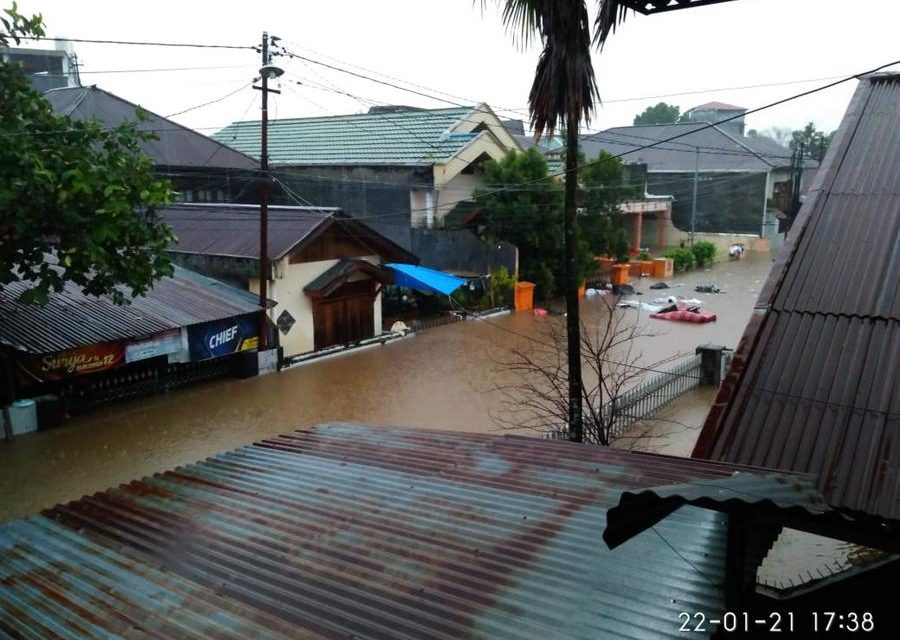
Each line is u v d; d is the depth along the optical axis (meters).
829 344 5.75
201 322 17.11
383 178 29.00
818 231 6.80
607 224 32.75
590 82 9.66
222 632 3.88
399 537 5.16
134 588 4.60
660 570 4.32
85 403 15.62
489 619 3.89
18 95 11.17
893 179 7.12
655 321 24.97
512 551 4.76
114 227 11.03
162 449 13.59
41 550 5.45
